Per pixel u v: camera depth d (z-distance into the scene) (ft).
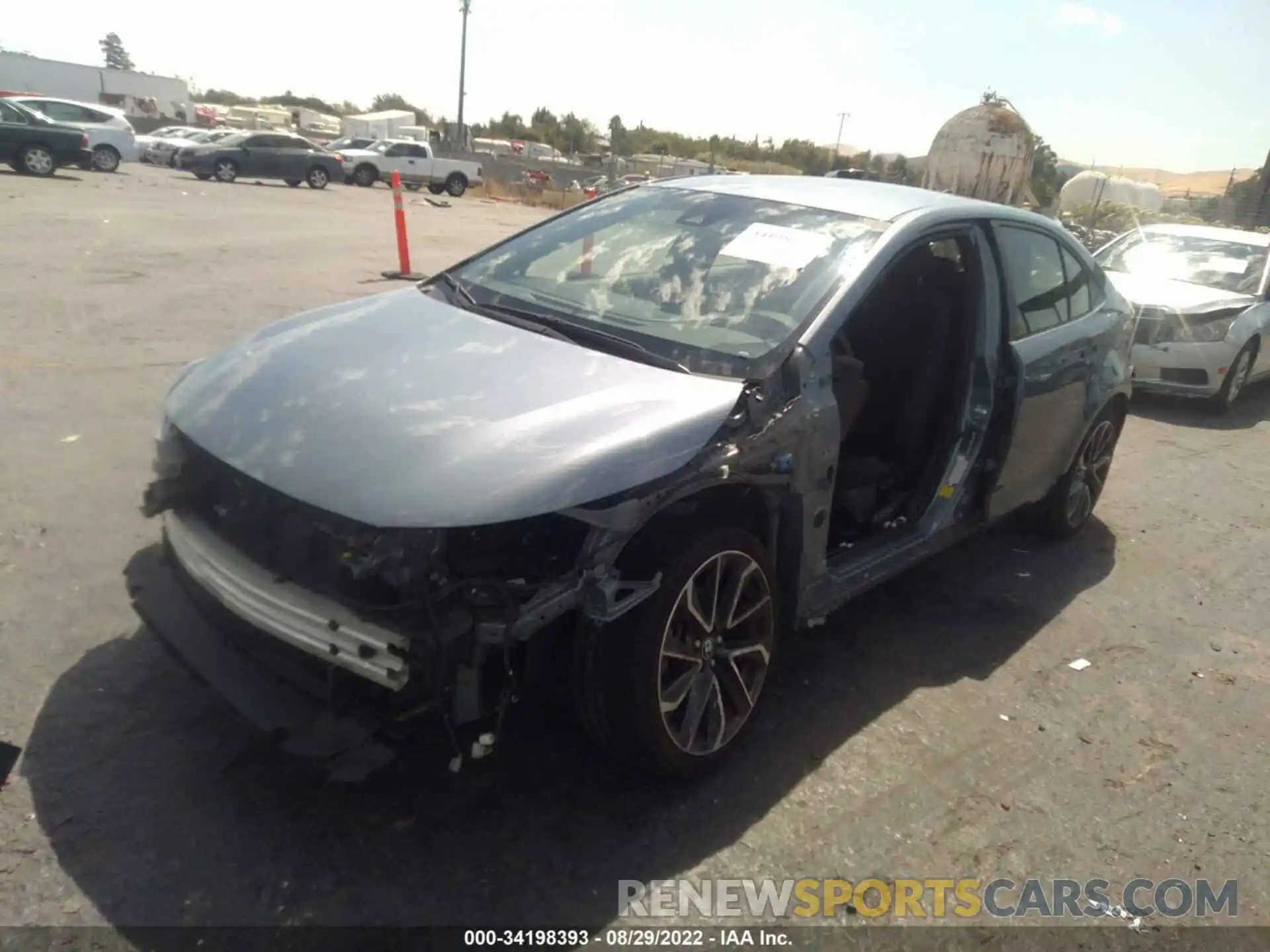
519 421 8.79
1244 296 29.45
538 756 10.09
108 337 24.18
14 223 42.65
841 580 11.50
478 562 8.28
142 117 178.09
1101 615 14.98
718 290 11.29
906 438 13.46
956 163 75.41
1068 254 15.93
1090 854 9.62
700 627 9.52
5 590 12.19
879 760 10.69
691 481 8.95
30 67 180.86
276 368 9.90
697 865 8.90
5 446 16.60
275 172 92.07
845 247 11.61
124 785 9.13
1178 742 11.75
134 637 11.52
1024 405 13.66
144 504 9.82
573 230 13.43
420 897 8.20
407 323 11.09
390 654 7.73
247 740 9.89
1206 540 18.66
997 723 11.71
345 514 7.83
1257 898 9.25
